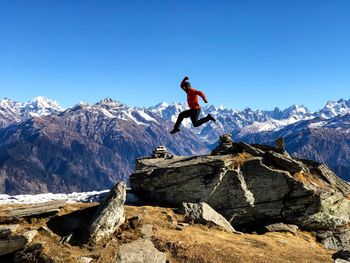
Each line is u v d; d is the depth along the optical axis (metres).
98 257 21.53
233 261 22.36
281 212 32.75
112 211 24.03
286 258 23.73
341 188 36.72
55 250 21.67
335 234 32.22
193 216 29.62
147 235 24.95
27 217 25.11
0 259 21.67
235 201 32.75
